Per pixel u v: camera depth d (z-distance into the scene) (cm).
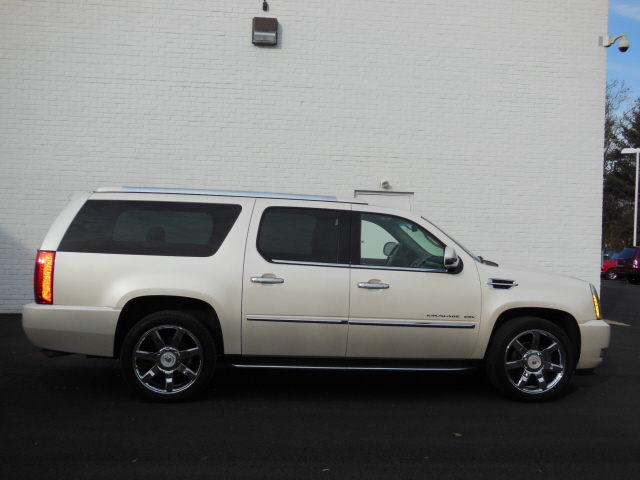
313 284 506
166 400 499
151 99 984
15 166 957
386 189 1033
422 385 596
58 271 492
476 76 1050
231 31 998
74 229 503
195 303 511
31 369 612
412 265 529
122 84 978
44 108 962
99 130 973
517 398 530
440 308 518
